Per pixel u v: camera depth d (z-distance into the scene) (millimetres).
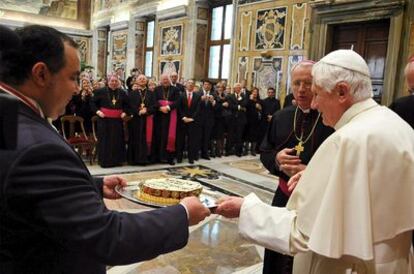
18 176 886
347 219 1225
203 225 4102
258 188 5812
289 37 8898
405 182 1237
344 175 1243
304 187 1353
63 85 1058
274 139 2445
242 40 10219
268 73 9477
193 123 7477
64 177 930
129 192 1588
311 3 8203
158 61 13422
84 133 6980
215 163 7648
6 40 975
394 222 1239
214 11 11570
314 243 1218
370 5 7098
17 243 970
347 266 1321
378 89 7465
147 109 7012
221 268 3172
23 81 1014
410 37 6691
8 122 839
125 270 3043
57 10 17469
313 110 2260
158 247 1030
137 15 14352
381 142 1250
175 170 6848
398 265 1284
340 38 8102
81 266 1074
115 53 16156
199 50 11750
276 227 1352
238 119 8453
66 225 909
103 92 6797
